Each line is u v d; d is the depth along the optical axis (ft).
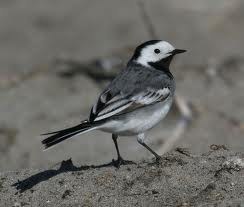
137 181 29.48
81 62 60.03
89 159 43.14
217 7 78.95
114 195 28.71
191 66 62.85
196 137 47.06
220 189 28.22
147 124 31.22
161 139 46.68
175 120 49.96
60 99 54.03
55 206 28.55
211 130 47.93
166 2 82.64
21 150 45.55
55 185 30.14
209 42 71.10
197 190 28.40
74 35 76.18
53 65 62.85
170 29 74.95
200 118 50.03
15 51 71.26
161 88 31.76
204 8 79.46
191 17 78.13
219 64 62.39
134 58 33.99
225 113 50.90
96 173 30.76
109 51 64.54
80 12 83.66
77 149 45.14
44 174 31.65
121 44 70.49
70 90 56.29
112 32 76.18
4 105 53.11
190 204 27.32
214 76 58.80
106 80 58.39
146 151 44.45
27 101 53.83
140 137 31.42
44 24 80.28
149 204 27.68
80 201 28.63
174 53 33.96
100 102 30.32
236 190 28.07
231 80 58.18
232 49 68.59
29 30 78.33
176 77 59.62
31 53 70.54
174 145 45.57
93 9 84.28
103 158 43.21
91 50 68.95
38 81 58.80
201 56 66.18
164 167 30.45
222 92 55.36
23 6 86.02
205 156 31.83
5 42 74.69
